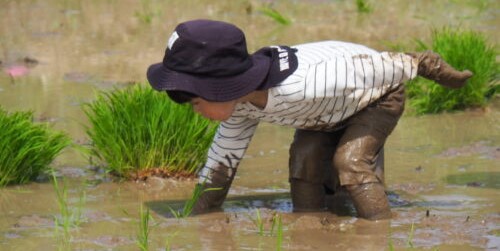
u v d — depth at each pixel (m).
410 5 26.11
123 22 24.70
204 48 9.52
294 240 9.95
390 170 12.90
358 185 10.49
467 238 9.88
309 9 26.03
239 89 9.62
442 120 15.70
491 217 10.63
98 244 9.91
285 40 22.28
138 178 12.66
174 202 11.66
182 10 26.17
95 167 13.27
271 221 10.70
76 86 18.23
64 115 16.12
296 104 10.03
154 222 10.73
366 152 10.52
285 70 9.89
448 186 12.09
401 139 14.58
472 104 16.38
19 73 19.48
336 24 23.97
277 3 26.95
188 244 9.85
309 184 11.09
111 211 11.23
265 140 14.71
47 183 12.55
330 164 11.33
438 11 25.09
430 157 13.52
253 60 9.85
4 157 12.27
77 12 26.06
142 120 12.81
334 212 11.09
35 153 12.50
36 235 10.24
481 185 12.10
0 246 9.84
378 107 10.56
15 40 22.67
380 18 24.52
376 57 10.30
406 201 11.43
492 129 15.06
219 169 11.09
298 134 11.15
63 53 21.27
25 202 11.62
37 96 17.50
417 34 22.42
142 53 21.23
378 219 10.51
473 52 16.45
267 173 12.98
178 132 12.79
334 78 10.00
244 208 11.32
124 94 13.37
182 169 12.80
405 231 10.15
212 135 12.91
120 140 12.70
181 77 9.55
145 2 27.31
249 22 24.42
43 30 23.81
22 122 12.70
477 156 13.52
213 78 9.59
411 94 16.75
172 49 9.62
